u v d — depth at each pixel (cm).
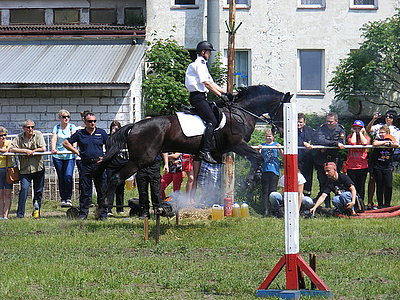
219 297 766
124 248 1100
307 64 3055
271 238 1165
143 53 2502
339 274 880
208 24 2933
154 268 930
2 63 2372
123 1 3055
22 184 1525
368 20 3038
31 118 2206
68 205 1580
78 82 2123
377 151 1566
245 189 1577
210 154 1284
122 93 2184
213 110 1273
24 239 1173
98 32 2680
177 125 1258
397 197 1811
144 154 1255
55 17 3088
